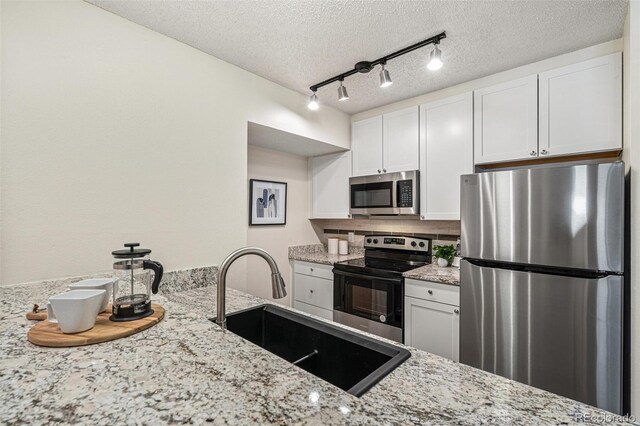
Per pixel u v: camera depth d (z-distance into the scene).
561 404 0.57
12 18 1.24
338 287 2.66
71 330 0.74
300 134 2.51
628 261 1.43
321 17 1.56
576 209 1.46
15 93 1.24
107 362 0.63
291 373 0.61
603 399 1.39
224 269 1.01
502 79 2.14
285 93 2.38
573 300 1.47
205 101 1.88
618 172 1.37
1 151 1.21
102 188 1.47
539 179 1.57
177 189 1.74
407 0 1.43
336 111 2.89
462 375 0.70
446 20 1.58
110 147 1.49
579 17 1.54
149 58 1.64
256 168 2.92
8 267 1.22
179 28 1.65
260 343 1.32
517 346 1.63
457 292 1.94
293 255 3.17
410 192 2.52
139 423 0.44
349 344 0.98
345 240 3.39
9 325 0.83
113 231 1.50
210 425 0.44
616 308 1.37
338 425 0.46
